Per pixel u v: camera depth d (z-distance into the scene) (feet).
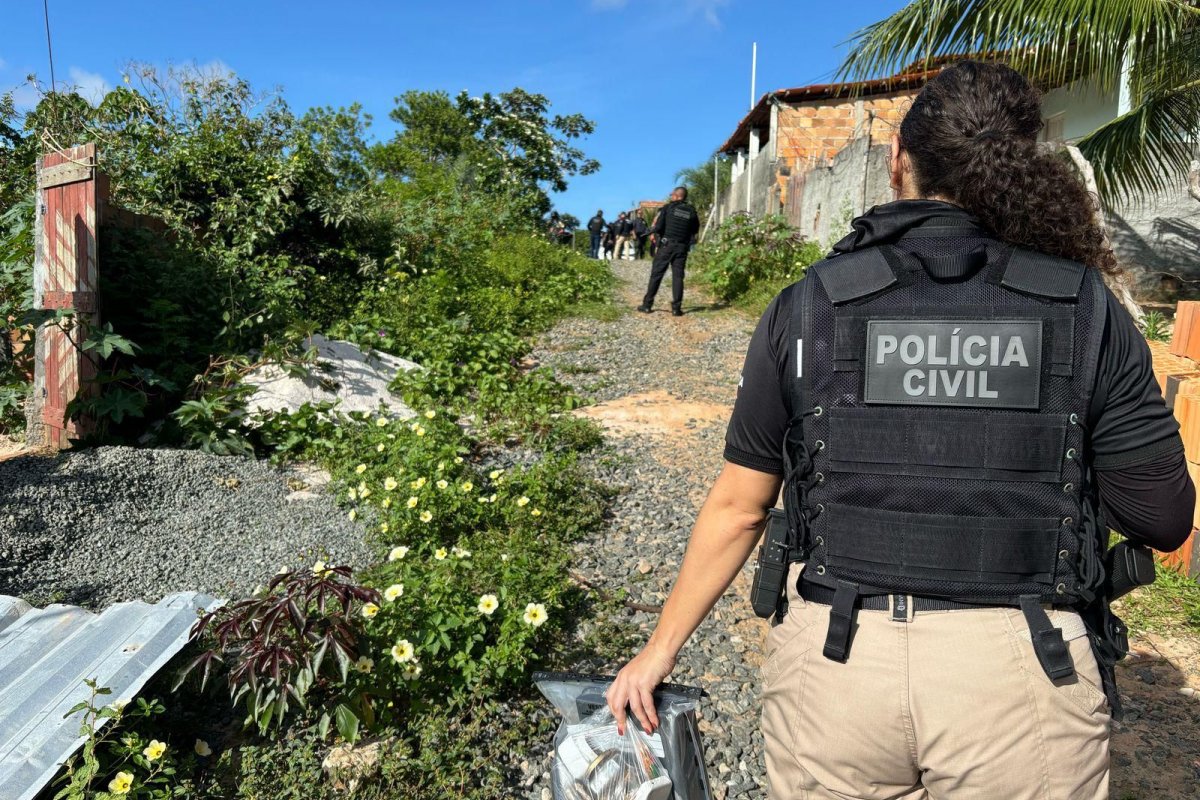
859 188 34.83
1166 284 32.24
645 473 16.93
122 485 13.94
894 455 3.94
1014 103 4.27
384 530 12.72
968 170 4.10
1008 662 3.76
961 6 21.85
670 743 4.59
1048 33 20.94
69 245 16.49
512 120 92.32
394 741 8.26
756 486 4.43
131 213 20.26
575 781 4.53
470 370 22.35
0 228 20.49
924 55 23.08
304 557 12.44
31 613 9.27
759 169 59.21
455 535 13.21
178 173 26.50
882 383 3.99
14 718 7.42
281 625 8.05
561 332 31.63
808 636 4.12
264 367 19.15
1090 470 3.96
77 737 7.22
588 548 13.30
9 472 13.88
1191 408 11.49
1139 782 8.09
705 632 10.76
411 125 93.71
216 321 20.36
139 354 17.95
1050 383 3.86
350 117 34.27
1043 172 4.06
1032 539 3.83
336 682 8.48
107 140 26.45
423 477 13.73
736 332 31.55
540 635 10.16
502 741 8.39
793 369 4.19
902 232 4.25
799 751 4.14
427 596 9.45
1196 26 21.21
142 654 8.23
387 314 26.55
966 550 3.84
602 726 4.71
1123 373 3.85
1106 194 25.52
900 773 3.98
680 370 26.22
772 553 4.47
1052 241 4.04
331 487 15.15
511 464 16.84
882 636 3.90
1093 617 4.12
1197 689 9.46
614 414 21.33
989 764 3.73
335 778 7.84
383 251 32.19
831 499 4.08
